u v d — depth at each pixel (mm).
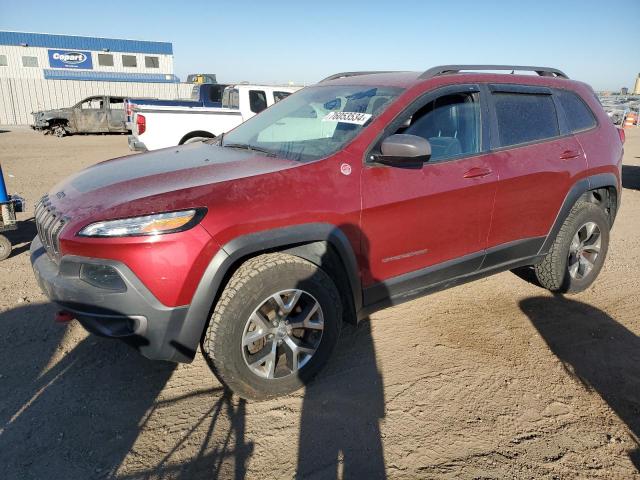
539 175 3709
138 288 2424
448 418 2787
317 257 2936
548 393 3033
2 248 4934
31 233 5914
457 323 3875
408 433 2662
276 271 2678
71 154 14234
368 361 3326
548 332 3768
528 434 2680
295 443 2570
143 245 2396
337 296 2967
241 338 2660
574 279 4320
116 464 2404
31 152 14547
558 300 4332
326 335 2967
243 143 3680
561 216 3988
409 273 3275
